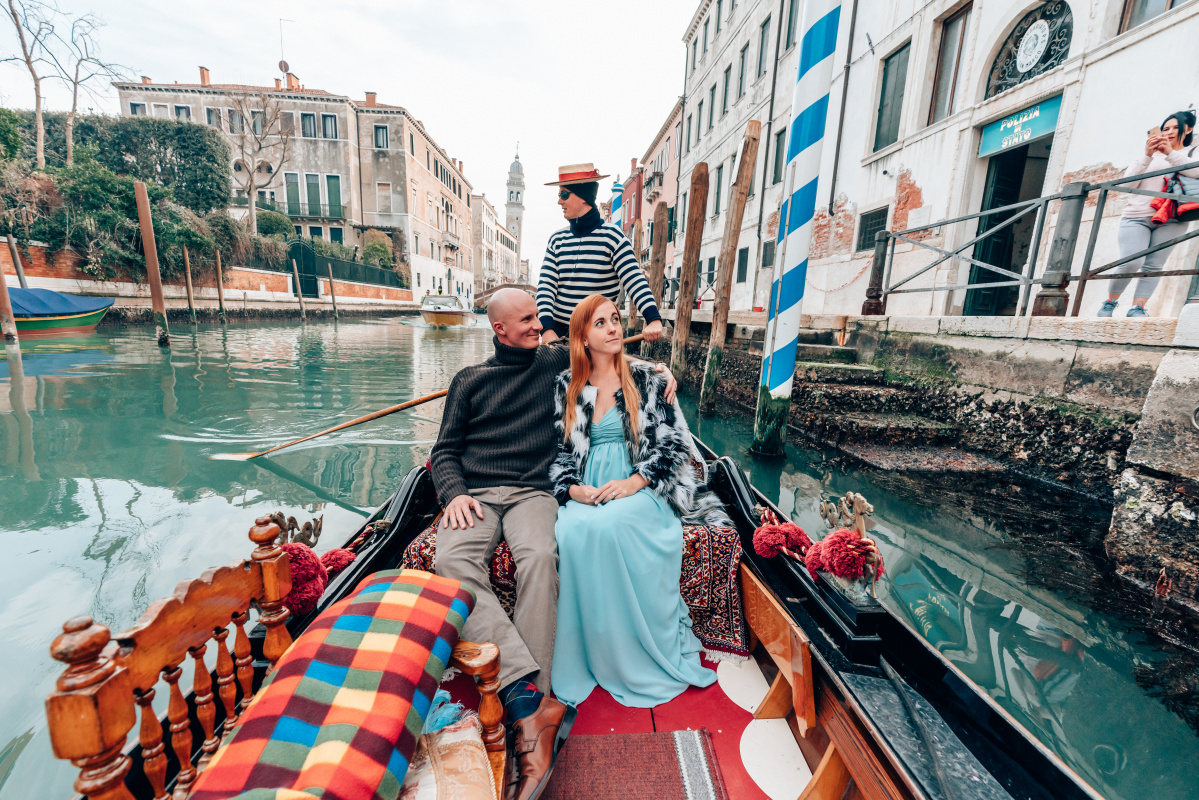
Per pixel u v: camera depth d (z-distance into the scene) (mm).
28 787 1424
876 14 8297
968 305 6953
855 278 8820
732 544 1749
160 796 816
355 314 25125
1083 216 5082
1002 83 6246
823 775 1183
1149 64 4516
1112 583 2541
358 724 899
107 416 5281
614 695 1554
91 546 2766
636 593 1591
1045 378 3871
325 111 28109
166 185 18500
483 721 1142
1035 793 860
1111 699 1804
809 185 3945
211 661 1859
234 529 3004
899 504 3453
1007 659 2008
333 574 1474
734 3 13852
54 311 10023
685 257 7449
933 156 7168
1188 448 2336
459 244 43094
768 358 4418
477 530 1611
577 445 1843
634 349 9961
